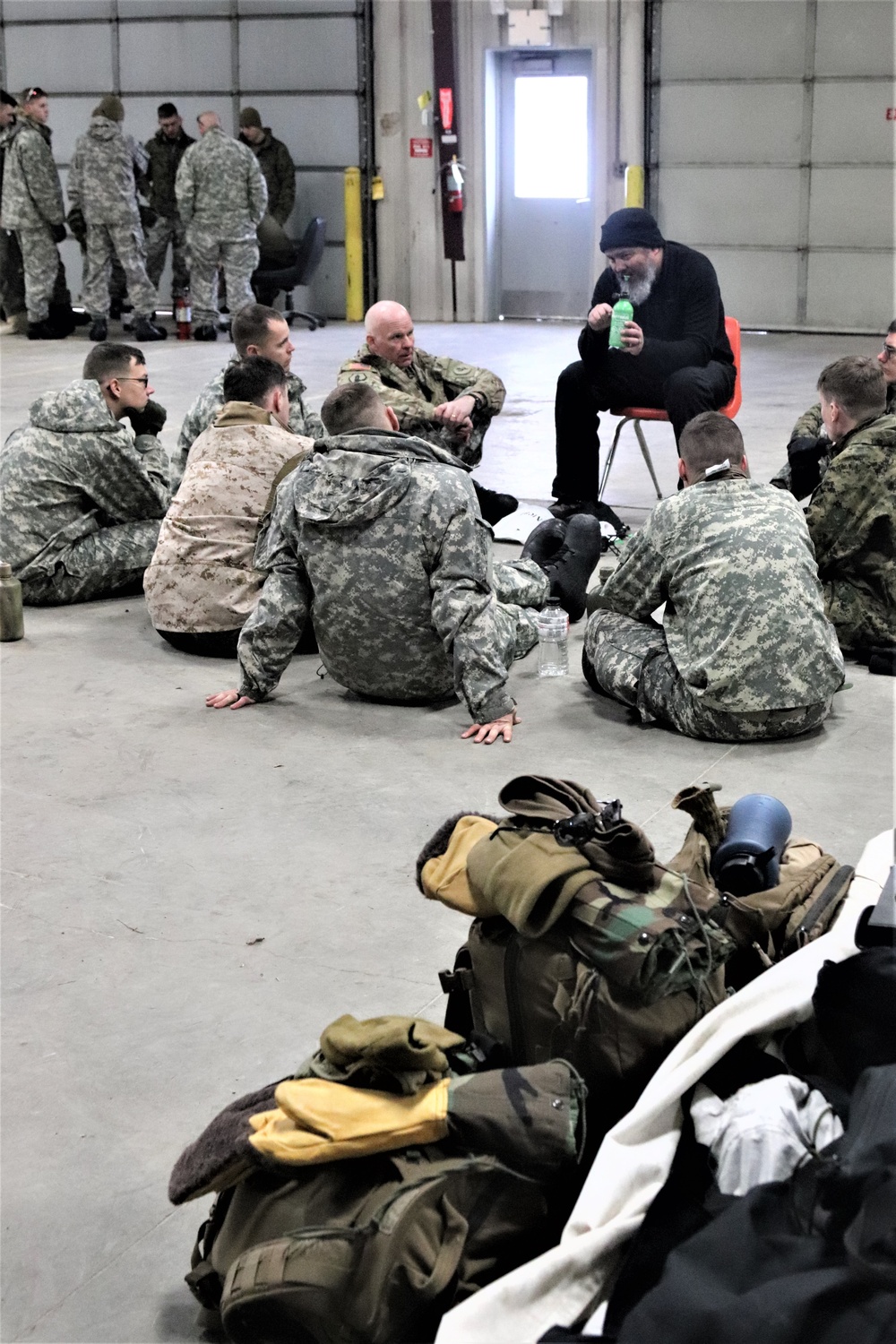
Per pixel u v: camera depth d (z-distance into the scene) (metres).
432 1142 1.78
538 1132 1.76
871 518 4.47
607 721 4.10
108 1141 2.30
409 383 5.74
